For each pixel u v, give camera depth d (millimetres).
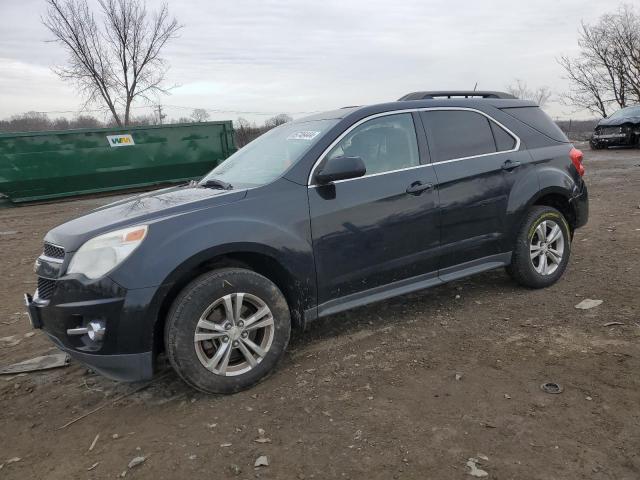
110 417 3113
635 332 3697
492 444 2576
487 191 4297
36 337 4480
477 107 4500
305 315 3562
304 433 2777
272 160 3910
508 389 3078
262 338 3355
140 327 2971
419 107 4188
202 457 2631
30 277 6484
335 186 3635
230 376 3199
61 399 3387
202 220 3174
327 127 3824
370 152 3873
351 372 3434
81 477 2557
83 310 2953
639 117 18375
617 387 3006
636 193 9961
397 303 4672
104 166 14469
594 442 2539
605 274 5070
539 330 3885
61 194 14180
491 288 4906
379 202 3764
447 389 3131
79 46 26781
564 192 4766
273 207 3395
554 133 4957
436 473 2396
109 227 3115
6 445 2898
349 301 3764
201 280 3100
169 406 3174
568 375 3189
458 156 4242
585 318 4031
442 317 4285
